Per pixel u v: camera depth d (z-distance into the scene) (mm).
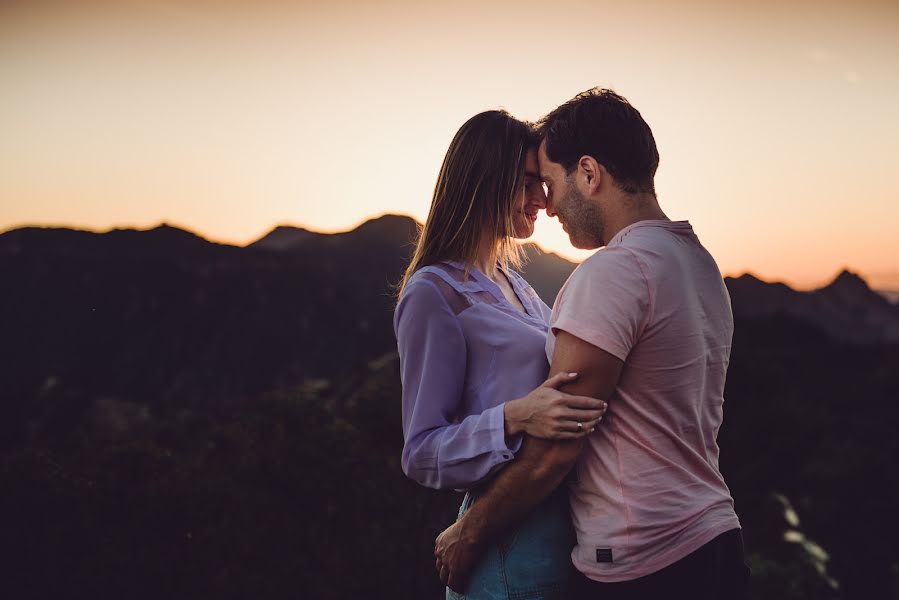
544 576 1494
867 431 17016
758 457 9539
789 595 5637
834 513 11297
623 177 1444
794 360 20875
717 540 1361
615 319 1327
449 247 1653
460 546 1503
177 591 4516
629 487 1365
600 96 1490
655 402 1365
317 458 5156
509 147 1637
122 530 4629
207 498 4832
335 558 4785
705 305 1410
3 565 4324
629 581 1361
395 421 5664
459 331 1557
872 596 10859
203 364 20938
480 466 1424
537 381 1534
